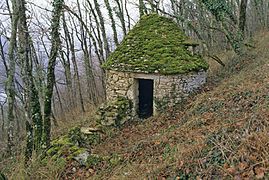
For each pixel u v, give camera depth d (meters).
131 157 7.64
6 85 11.43
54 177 6.98
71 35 21.70
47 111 8.49
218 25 19.97
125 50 12.14
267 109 6.41
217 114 8.02
